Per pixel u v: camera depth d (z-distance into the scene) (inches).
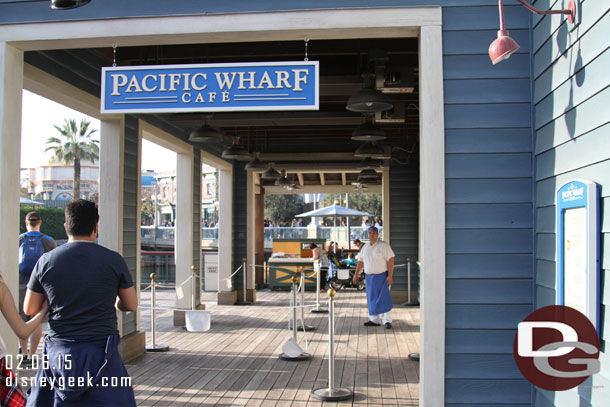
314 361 288.0
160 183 1958.7
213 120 348.5
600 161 115.0
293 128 457.4
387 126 459.2
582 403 122.7
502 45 129.1
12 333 175.3
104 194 283.6
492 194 156.6
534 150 155.6
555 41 139.6
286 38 170.2
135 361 289.1
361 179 509.4
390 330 374.0
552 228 142.4
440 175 156.6
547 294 145.3
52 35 172.4
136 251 306.8
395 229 516.1
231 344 332.8
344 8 161.8
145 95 163.5
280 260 636.1
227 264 535.8
